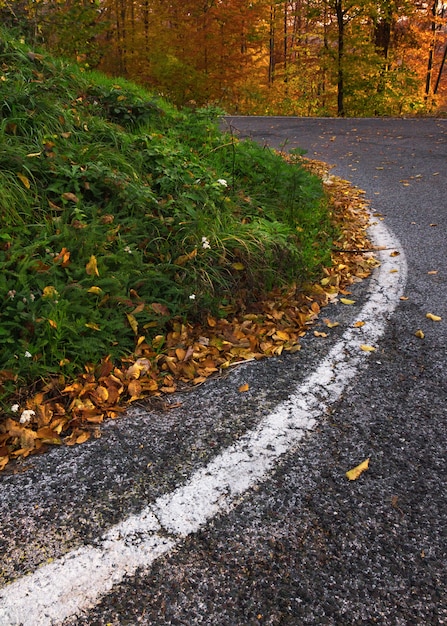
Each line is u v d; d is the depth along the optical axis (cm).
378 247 470
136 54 1524
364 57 1697
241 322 341
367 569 165
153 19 1560
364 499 193
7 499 196
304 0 1755
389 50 1942
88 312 291
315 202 516
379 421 238
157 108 554
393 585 160
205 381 278
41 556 171
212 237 374
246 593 157
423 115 1352
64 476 208
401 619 150
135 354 294
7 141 375
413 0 1731
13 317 272
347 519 184
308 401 255
